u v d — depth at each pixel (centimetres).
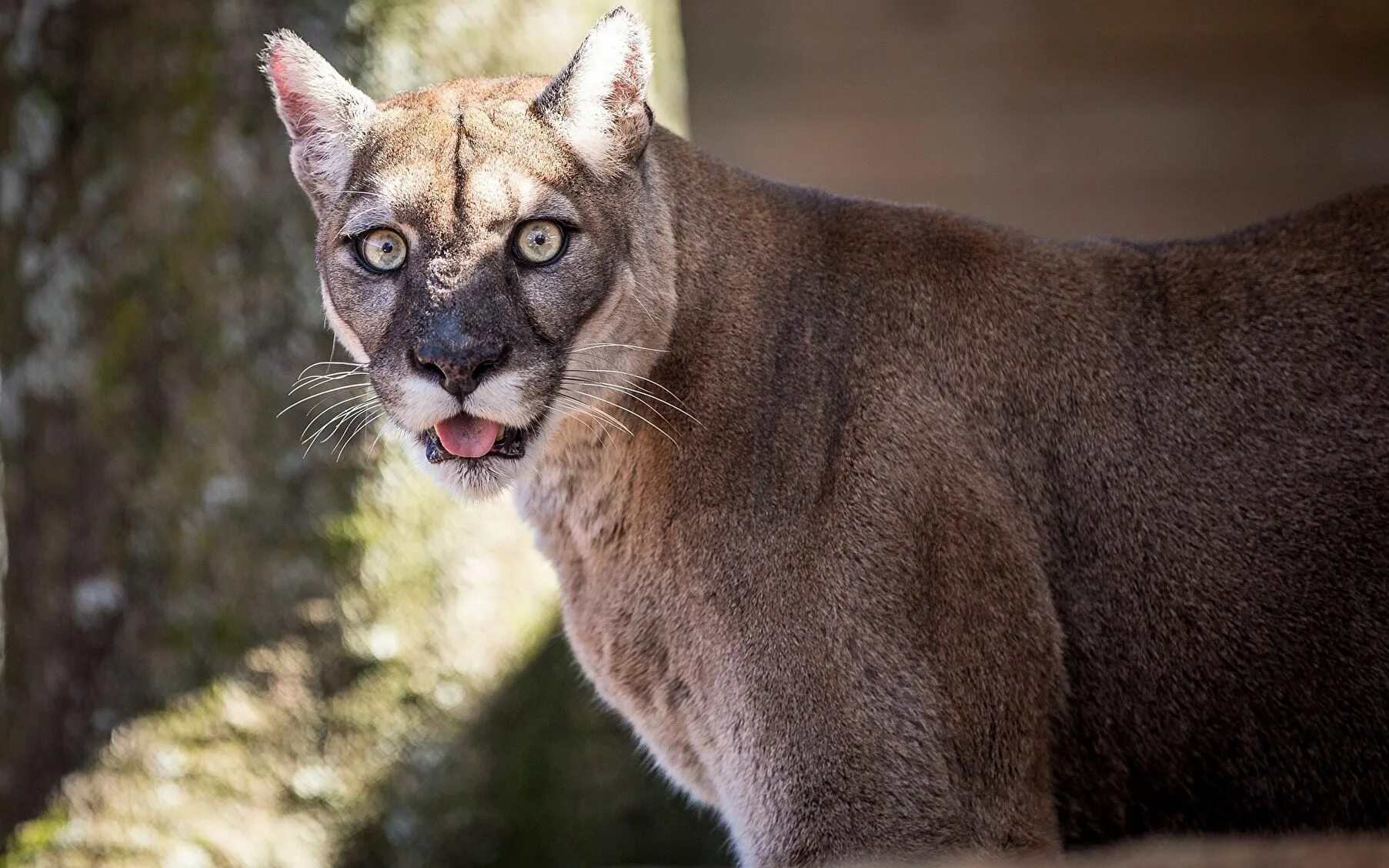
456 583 1018
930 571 721
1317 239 782
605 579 777
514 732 1031
